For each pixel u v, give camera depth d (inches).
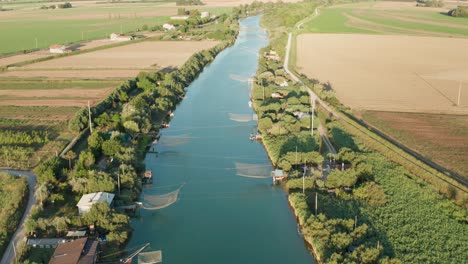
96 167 5049.2
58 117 6727.4
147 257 3759.8
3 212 4168.3
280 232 4160.9
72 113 6909.5
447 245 3663.9
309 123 6353.3
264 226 4249.5
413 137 5841.5
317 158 5162.4
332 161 5270.7
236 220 4345.5
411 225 3944.4
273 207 4554.6
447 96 7711.6
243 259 3786.9
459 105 7199.8
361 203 4323.3
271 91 7864.2
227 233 4146.2
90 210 4005.9
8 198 4387.3
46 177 4601.4
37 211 4165.8
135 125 6087.6
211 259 3786.9
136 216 4389.8
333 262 3395.7
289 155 5201.8
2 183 4645.7
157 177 5142.7
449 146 5541.3
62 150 5541.3
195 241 4025.6
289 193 4766.2
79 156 5231.3
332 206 4286.4
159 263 3727.9
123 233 3905.0
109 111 6958.7
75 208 4308.6
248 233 4146.2
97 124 6353.3
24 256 3595.0
